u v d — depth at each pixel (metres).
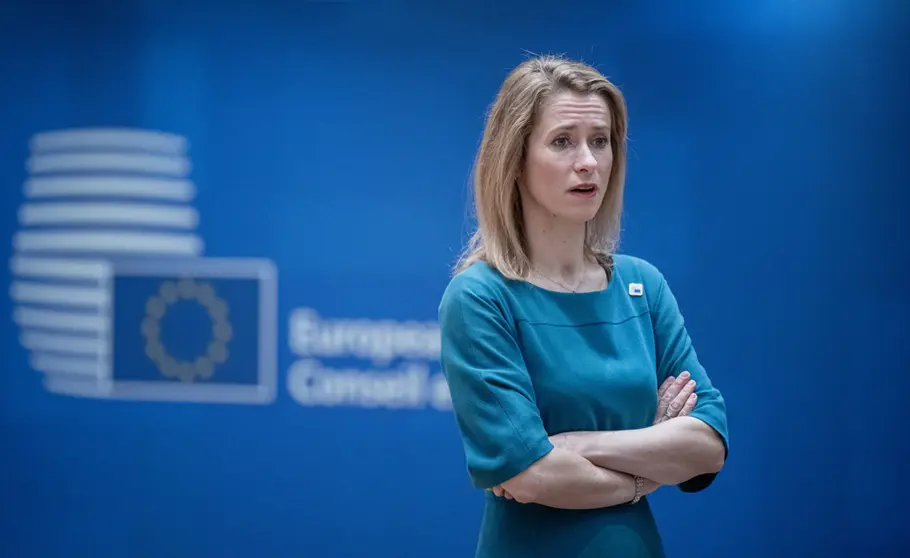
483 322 4.52
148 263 11.32
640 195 10.64
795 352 10.45
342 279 11.06
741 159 10.49
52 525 11.49
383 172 11.00
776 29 10.41
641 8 10.61
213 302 11.23
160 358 11.32
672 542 10.73
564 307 4.67
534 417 4.39
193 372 11.27
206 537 11.28
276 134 11.12
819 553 10.46
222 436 11.26
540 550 4.48
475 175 5.01
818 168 10.38
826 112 10.35
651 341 4.95
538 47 10.77
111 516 11.40
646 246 10.64
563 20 10.72
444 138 10.93
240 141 11.17
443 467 11.03
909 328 10.26
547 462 4.34
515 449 4.33
